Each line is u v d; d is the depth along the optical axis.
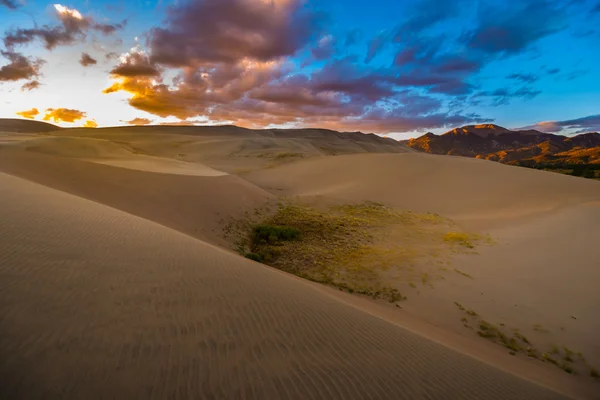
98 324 3.36
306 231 18.14
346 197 29.91
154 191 18.73
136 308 3.89
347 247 15.10
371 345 4.44
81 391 2.44
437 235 17.44
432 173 35.78
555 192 27.20
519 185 29.72
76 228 6.48
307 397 3.00
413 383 3.70
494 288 10.14
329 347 4.07
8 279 3.82
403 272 11.68
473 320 8.38
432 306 9.15
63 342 2.94
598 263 11.10
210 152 80.75
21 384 2.37
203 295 4.70
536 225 17.92
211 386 2.85
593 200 24.00
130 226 7.87
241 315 4.34
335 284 10.62
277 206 25.30
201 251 7.20
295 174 43.38
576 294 9.27
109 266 4.96
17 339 2.83
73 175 17.17
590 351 6.98
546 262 11.84
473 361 5.02
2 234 5.17
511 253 13.47
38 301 3.51
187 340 3.46
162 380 2.77
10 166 15.57
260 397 2.86
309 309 5.16
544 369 6.37
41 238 5.44
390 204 27.94
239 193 24.55
